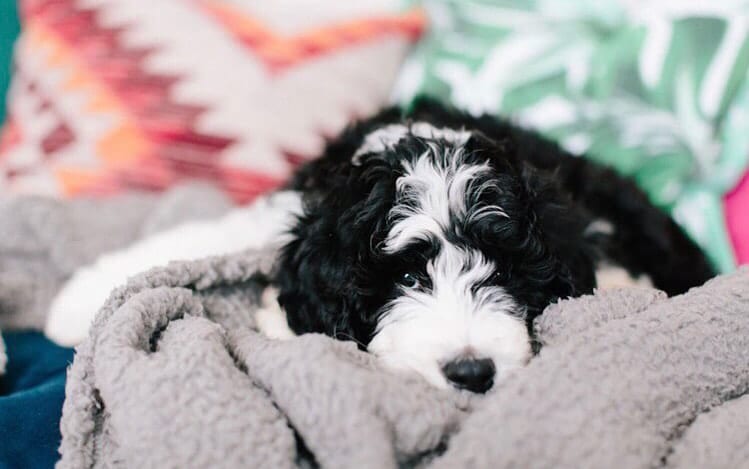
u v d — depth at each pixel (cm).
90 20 89
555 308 55
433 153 59
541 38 83
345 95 88
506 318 55
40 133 87
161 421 48
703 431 48
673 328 51
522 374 49
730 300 53
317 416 47
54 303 68
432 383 53
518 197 58
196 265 58
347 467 45
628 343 50
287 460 47
